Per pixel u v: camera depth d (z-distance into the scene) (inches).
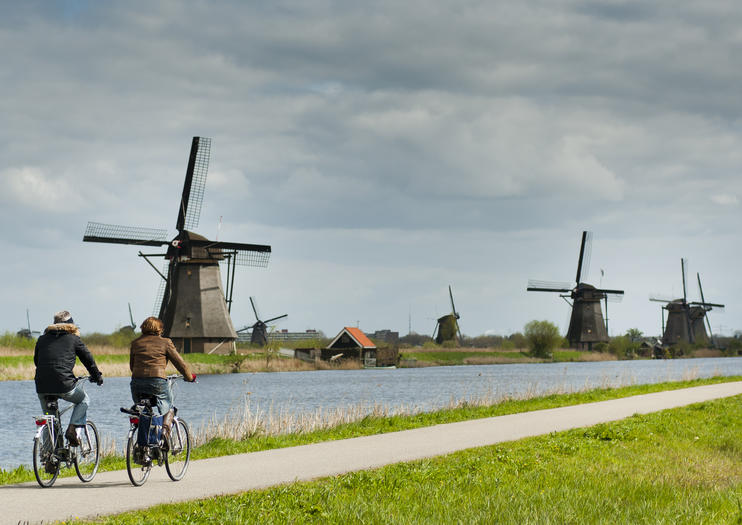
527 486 463.2
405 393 1990.7
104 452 722.8
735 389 1455.5
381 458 571.5
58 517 360.2
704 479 552.1
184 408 1567.4
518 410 1032.2
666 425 828.0
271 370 3481.8
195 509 375.6
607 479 502.9
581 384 2225.6
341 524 355.6
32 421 1380.4
